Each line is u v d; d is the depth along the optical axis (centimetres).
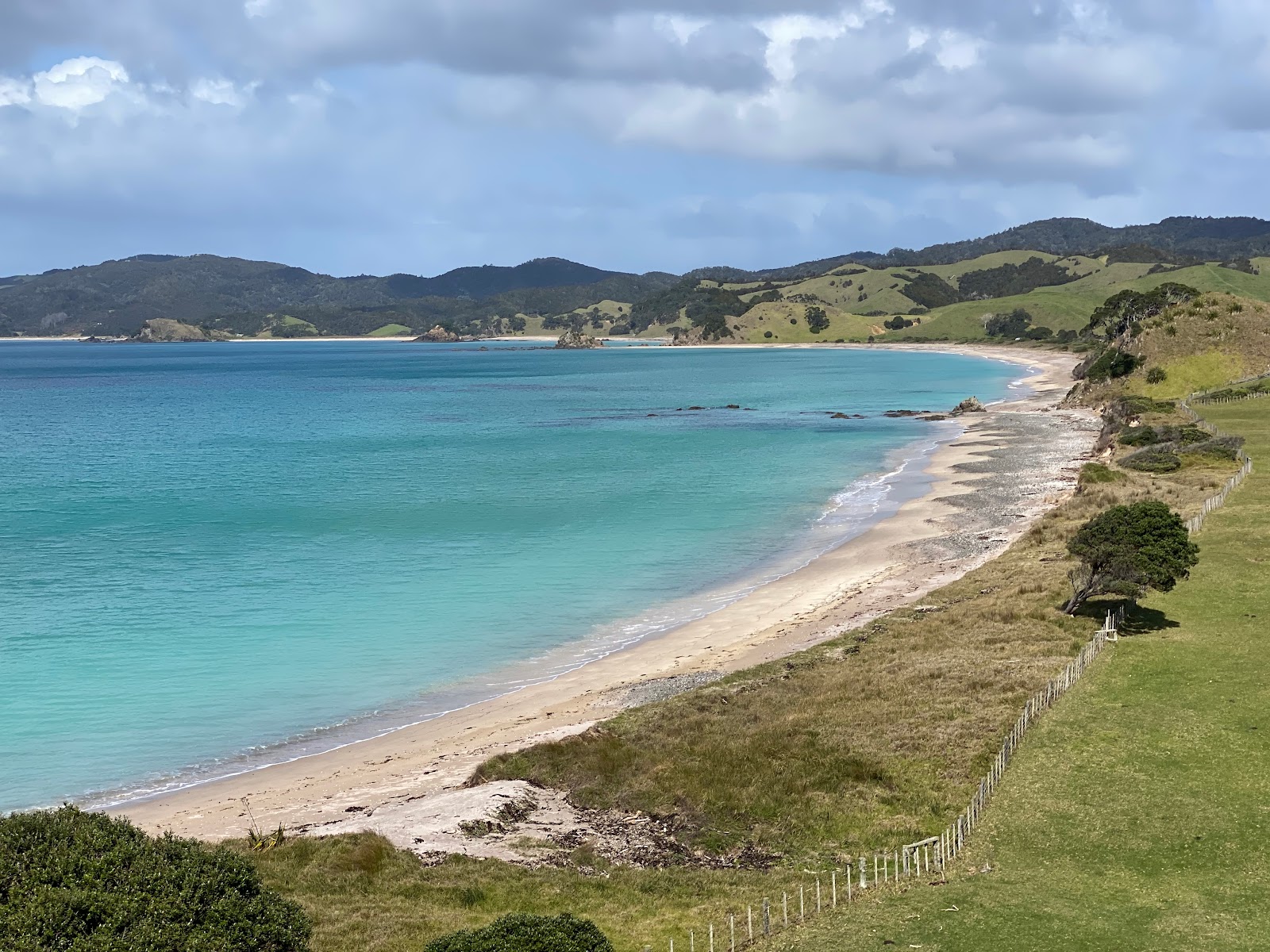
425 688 4300
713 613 5294
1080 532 4697
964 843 2791
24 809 3203
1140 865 2594
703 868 2755
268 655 4681
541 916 1988
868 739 3428
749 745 3425
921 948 2253
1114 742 3303
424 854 2816
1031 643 4275
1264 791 2908
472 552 6631
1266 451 8131
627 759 3378
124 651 4709
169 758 3609
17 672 4434
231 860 1983
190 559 6450
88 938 1672
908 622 4806
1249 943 2211
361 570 6162
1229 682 3712
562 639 4916
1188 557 4528
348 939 2280
